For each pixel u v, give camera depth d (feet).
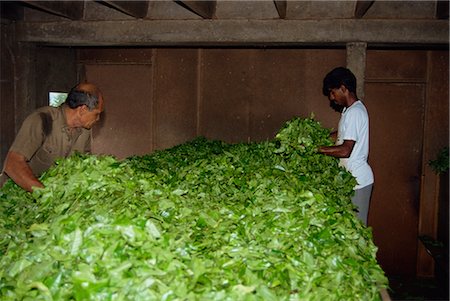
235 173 11.08
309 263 6.31
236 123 22.50
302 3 16.84
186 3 14.29
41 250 6.09
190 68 22.67
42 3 15.69
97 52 23.22
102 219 6.61
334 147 13.38
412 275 21.59
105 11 17.80
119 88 23.27
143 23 17.52
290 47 20.38
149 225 6.37
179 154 14.80
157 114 23.06
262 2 17.04
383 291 6.77
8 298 5.64
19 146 10.19
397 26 16.49
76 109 10.79
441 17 16.15
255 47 20.21
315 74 21.80
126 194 7.99
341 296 5.96
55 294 5.57
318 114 21.90
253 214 7.79
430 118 20.94
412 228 21.48
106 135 23.54
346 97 14.32
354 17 16.62
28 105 18.52
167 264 5.83
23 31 18.16
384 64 21.06
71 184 8.61
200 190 9.53
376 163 21.48
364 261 6.87
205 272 5.82
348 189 12.15
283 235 6.95
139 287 5.48
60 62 21.80
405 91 21.11
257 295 5.63
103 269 5.72
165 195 8.32
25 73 18.44
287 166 12.08
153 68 22.89
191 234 6.88
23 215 8.46
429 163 20.74
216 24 17.20
